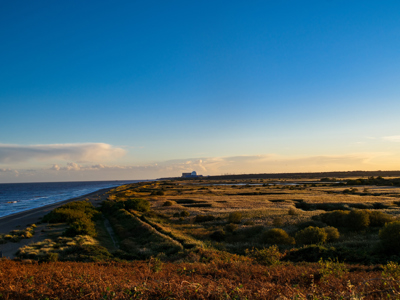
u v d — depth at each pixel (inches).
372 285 315.6
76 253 853.8
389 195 2474.2
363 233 1074.1
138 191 4662.9
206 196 3169.3
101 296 285.0
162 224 1450.5
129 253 903.1
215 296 274.7
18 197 5442.9
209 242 1018.7
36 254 855.7
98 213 2074.3
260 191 3590.1
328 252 677.9
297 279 389.7
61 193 6530.5
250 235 1130.0
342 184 4379.9
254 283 338.6
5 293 303.4
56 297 287.4
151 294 285.4
